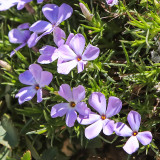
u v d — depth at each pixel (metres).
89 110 0.20
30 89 0.21
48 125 0.22
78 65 0.20
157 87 0.20
